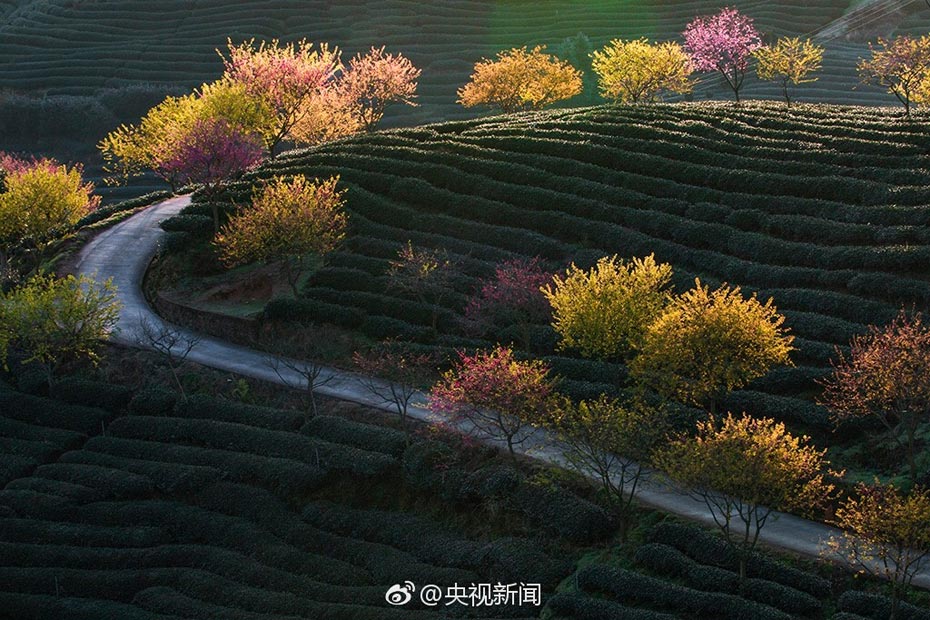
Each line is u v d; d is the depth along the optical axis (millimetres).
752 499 40688
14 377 67625
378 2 184125
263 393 61906
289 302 67188
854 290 57562
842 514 43312
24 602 50031
